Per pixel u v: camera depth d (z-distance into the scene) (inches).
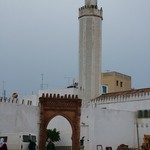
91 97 2913.4
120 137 2242.9
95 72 2984.7
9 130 1721.2
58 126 2383.1
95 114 2123.5
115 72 4010.8
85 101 2901.1
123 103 2459.4
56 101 1823.3
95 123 2111.2
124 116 2299.5
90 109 2127.2
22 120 1782.7
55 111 1815.9
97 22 3080.7
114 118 2233.0
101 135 2133.4
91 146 2074.3
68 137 2319.1
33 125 1806.1
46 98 1811.0
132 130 2335.1
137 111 2357.3
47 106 1808.6
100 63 3053.6
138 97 2372.0
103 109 2183.8
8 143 1565.0
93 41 3026.6
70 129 2320.4
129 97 2429.9
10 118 1736.0
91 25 3048.7
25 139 1590.8
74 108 1836.9
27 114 1800.0
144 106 2321.6
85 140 2106.3
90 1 3097.9
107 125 2180.1
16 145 1563.7
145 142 2133.4
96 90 2957.7
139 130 2319.1
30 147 1581.0
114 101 2524.6
